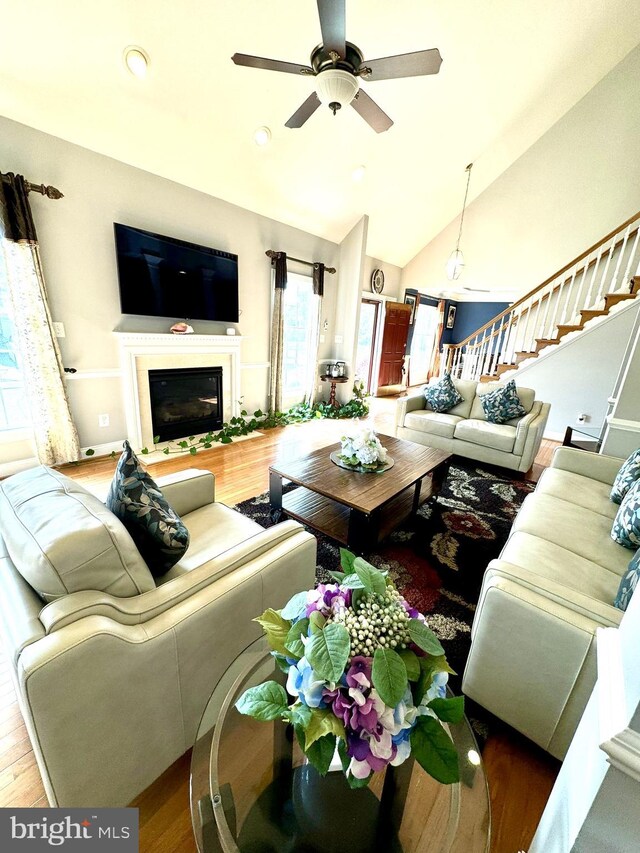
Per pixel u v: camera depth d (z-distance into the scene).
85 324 3.06
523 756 1.17
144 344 3.36
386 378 7.46
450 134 4.28
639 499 1.53
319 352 5.61
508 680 1.14
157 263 3.33
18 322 2.65
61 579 0.82
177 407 3.83
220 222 3.86
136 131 2.87
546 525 1.73
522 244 5.62
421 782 0.85
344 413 5.54
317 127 3.43
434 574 2.03
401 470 2.41
